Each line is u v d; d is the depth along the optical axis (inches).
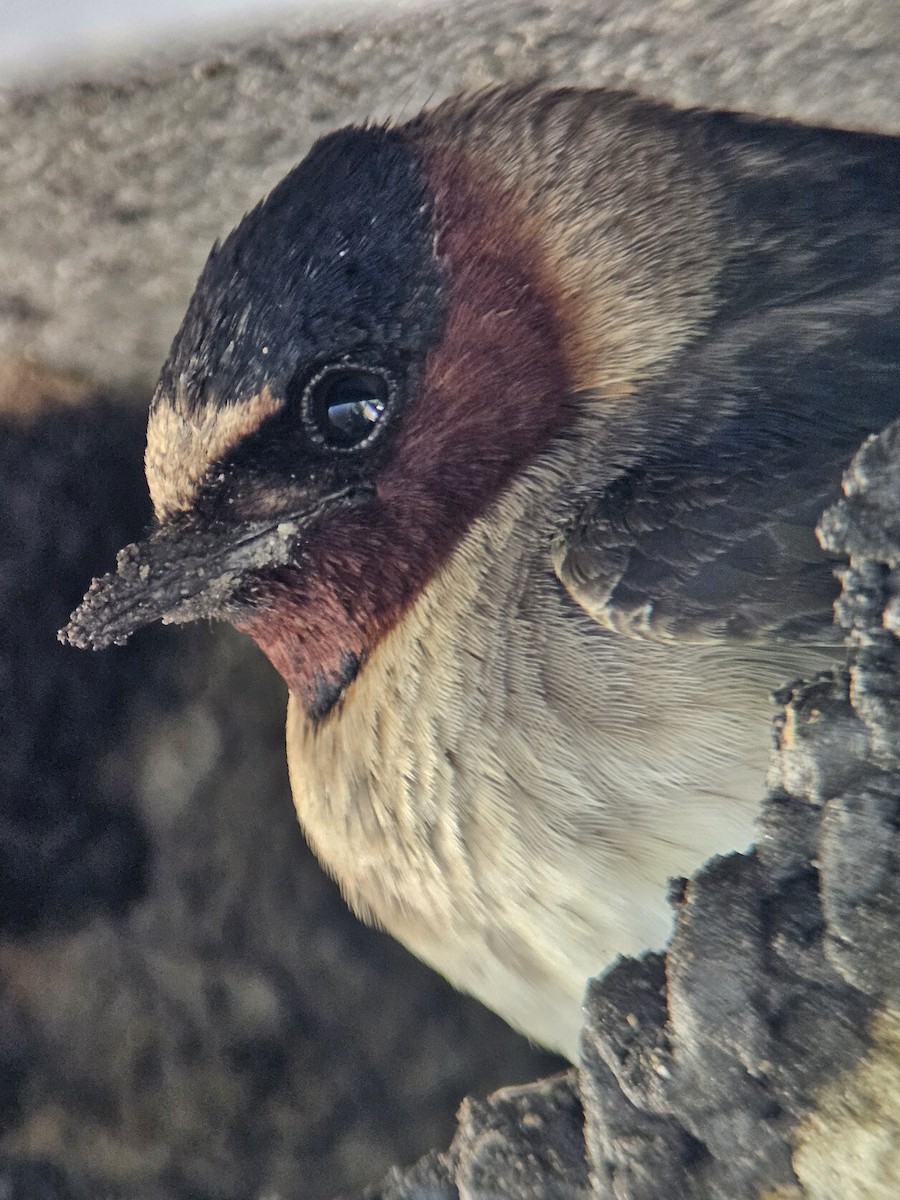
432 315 30.7
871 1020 30.0
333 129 31.3
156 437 30.9
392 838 30.7
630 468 30.6
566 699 30.4
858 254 30.8
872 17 31.0
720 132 30.9
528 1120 30.6
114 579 30.9
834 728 30.1
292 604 30.8
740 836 30.3
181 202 31.7
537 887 30.5
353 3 31.0
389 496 30.7
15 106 31.3
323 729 30.9
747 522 30.4
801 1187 30.0
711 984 30.1
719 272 30.8
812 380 30.7
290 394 30.7
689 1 31.0
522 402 30.7
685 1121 30.1
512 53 31.1
